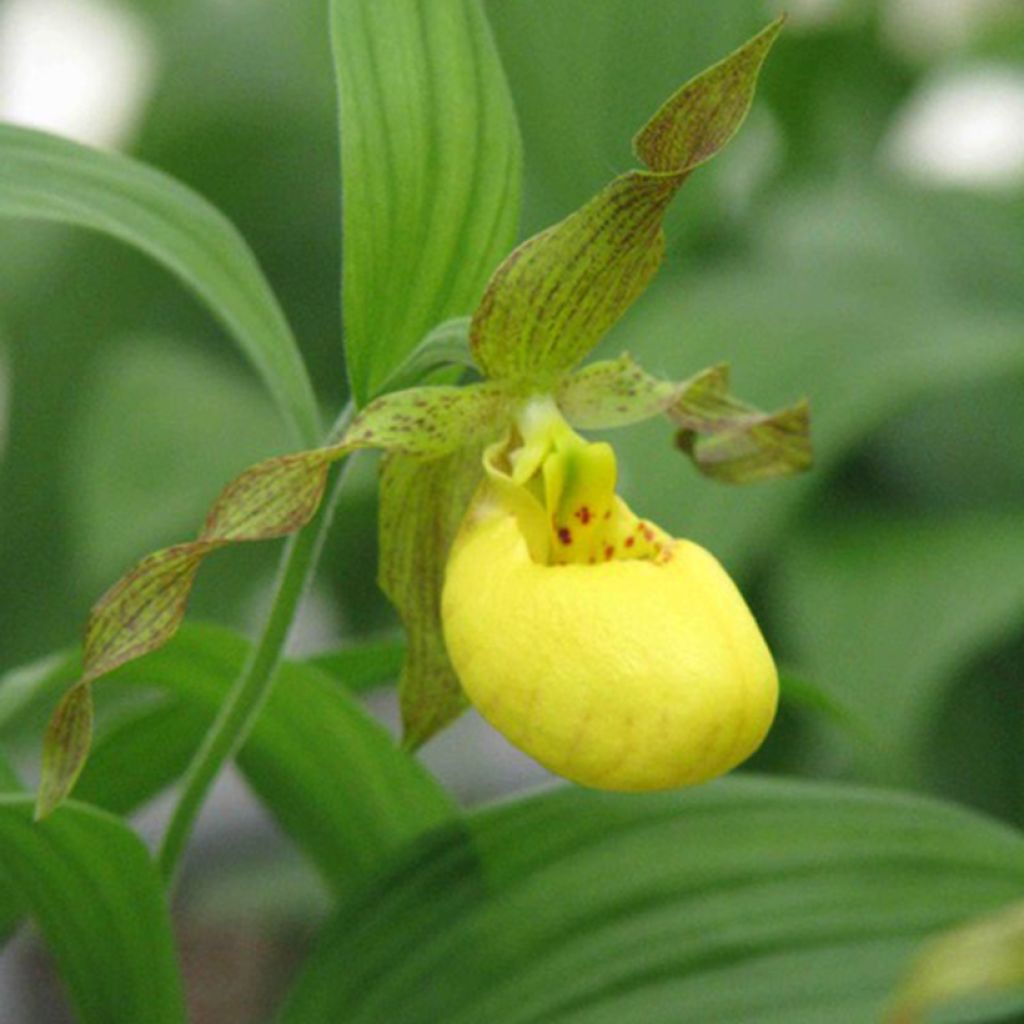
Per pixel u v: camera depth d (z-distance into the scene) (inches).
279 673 19.5
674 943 19.2
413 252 18.6
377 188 18.4
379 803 20.3
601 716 18.2
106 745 20.2
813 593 25.3
